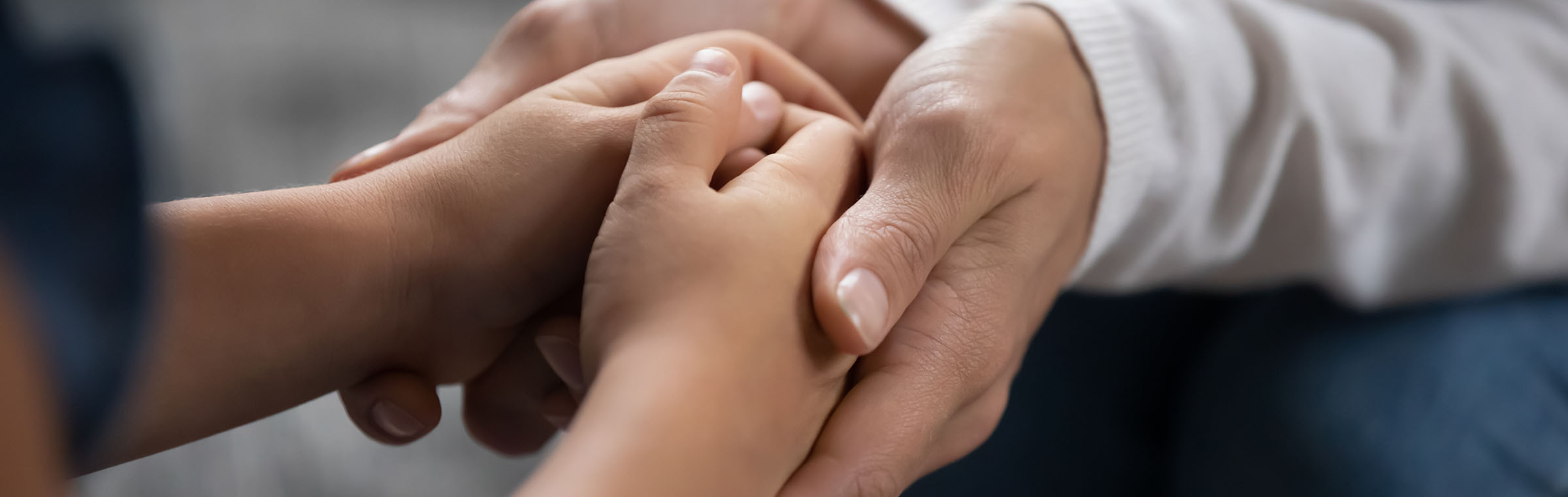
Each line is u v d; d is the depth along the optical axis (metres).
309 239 0.42
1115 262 0.53
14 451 0.23
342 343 0.43
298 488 0.80
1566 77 0.56
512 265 0.44
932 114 0.43
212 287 0.41
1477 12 0.58
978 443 0.46
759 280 0.38
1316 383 0.54
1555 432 0.50
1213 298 0.64
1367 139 0.53
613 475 0.34
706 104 0.40
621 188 0.39
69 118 0.28
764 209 0.39
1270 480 0.53
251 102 1.21
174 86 1.22
